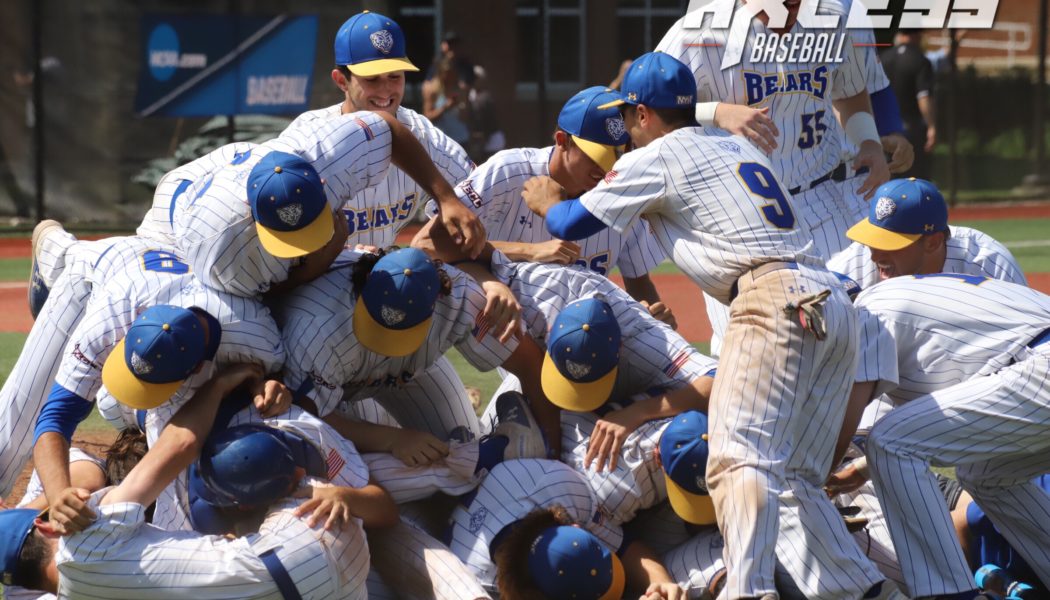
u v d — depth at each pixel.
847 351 10.27
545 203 11.78
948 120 49.16
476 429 12.69
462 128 42.66
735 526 9.90
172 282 10.46
